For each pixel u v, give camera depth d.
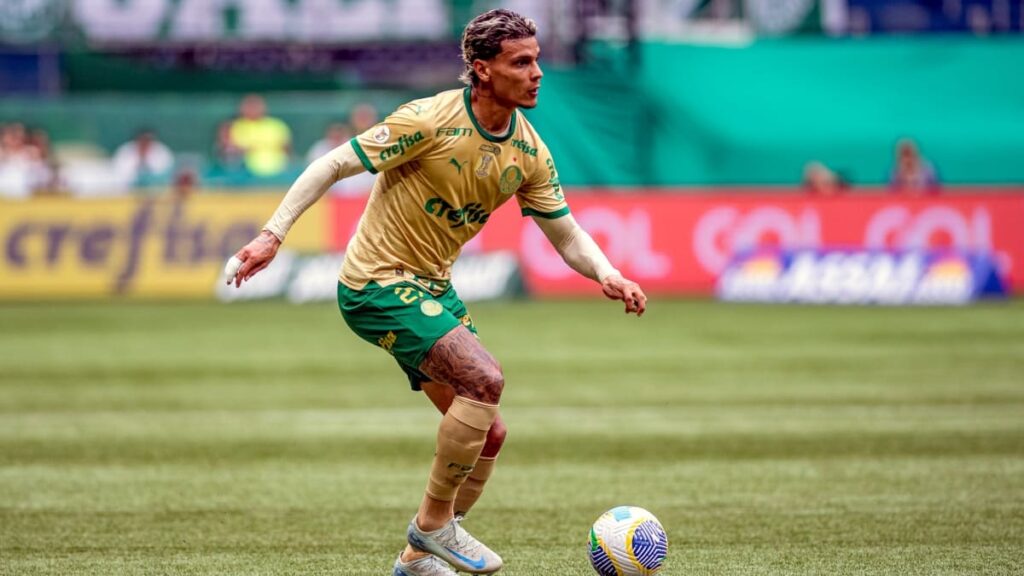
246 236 68.25
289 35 84.81
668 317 59.91
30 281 68.31
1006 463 28.73
